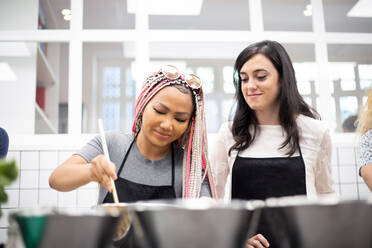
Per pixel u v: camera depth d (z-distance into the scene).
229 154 1.66
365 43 3.10
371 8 3.19
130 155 1.29
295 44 3.10
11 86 2.88
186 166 1.26
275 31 3.06
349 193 2.80
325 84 3.02
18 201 2.65
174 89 1.16
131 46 3.02
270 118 1.66
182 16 3.09
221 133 1.72
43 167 2.71
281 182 1.55
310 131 1.60
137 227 0.60
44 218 0.52
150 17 3.07
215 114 2.95
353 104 3.02
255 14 3.05
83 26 3.01
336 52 3.11
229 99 2.97
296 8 3.17
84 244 0.54
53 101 2.90
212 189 1.27
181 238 0.54
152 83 1.21
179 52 3.02
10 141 2.75
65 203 2.67
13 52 2.92
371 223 0.56
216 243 0.55
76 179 1.09
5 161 0.63
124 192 1.22
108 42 2.99
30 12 2.97
